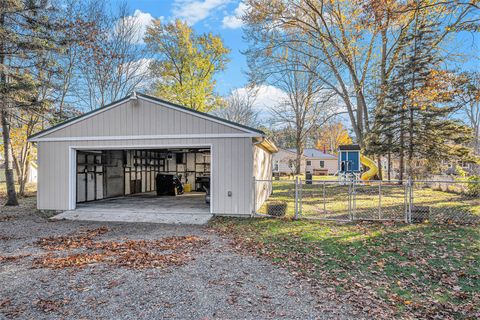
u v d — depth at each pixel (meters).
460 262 5.20
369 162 19.45
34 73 13.00
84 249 6.20
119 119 10.24
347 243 6.44
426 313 3.57
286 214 9.67
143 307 3.65
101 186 13.80
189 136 9.82
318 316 3.47
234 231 7.78
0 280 4.50
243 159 9.48
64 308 3.63
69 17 14.98
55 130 10.53
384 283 4.43
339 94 20.84
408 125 17.95
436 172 19.58
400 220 8.27
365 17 13.06
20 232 7.87
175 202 12.57
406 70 17.38
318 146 50.81
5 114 11.86
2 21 11.31
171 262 5.31
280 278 4.61
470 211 9.51
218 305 3.71
